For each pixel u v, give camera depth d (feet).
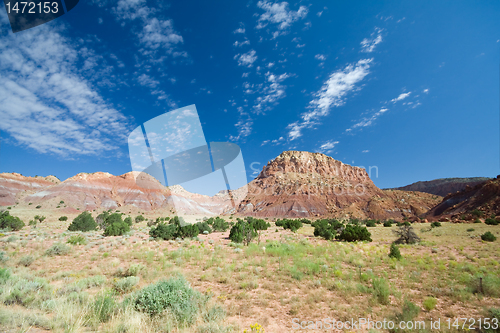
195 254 46.83
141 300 18.49
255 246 56.49
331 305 22.21
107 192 436.76
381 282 26.76
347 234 79.51
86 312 16.90
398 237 77.10
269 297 24.75
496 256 47.06
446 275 33.04
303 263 38.47
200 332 15.90
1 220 96.89
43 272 34.01
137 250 53.52
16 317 15.15
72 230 105.81
